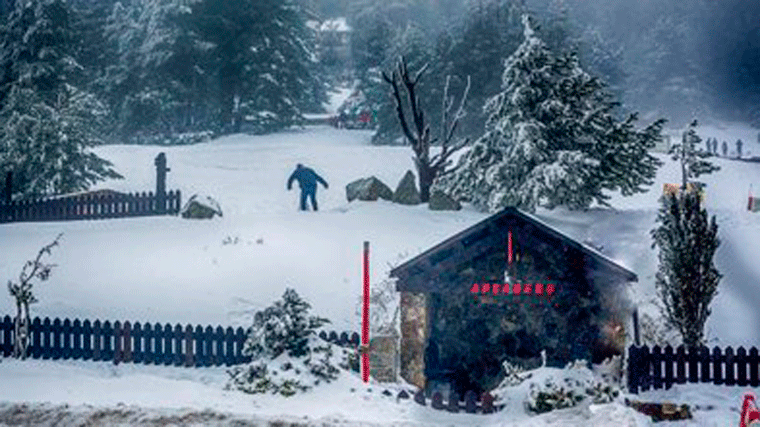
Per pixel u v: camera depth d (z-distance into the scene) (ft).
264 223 85.15
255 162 134.82
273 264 70.74
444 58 201.67
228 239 77.66
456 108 194.90
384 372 49.90
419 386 50.60
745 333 58.18
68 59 145.38
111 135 189.78
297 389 42.16
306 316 46.37
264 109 196.34
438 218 89.45
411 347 51.13
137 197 93.09
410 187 97.60
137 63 189.16
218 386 46.01
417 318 51.34
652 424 37.11
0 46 143.64
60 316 59.31
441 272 49.83
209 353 52.49
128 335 53.06
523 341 48.57
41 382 41.68
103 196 92.22
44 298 62.49
